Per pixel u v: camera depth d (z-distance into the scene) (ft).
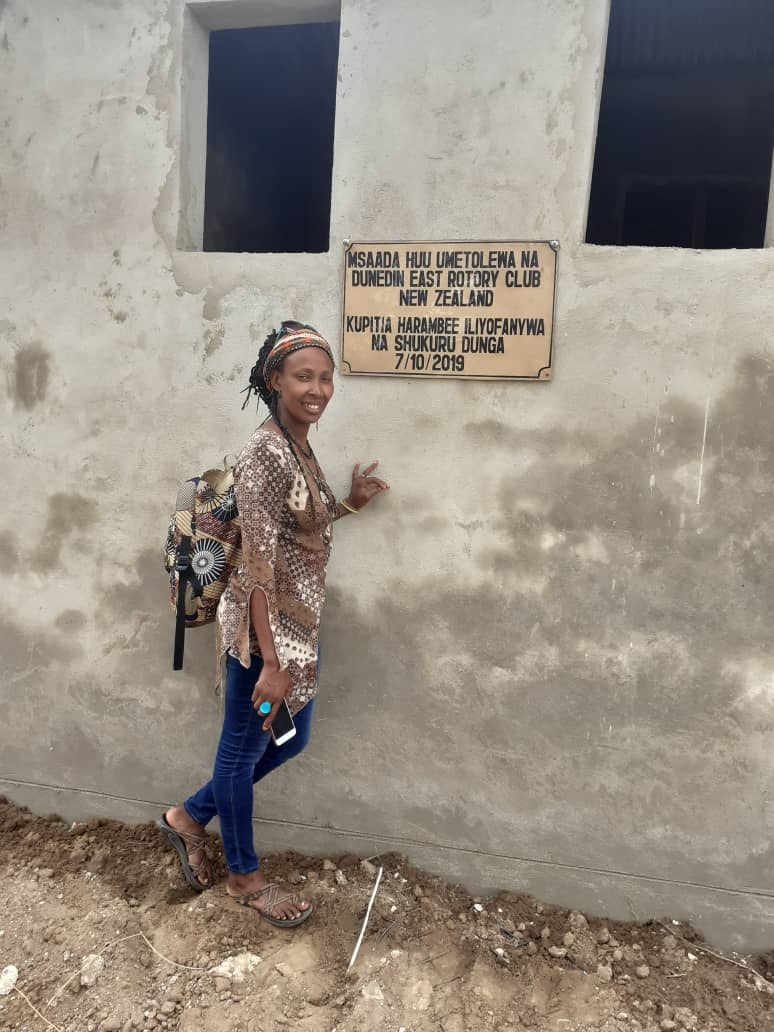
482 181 8.53
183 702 9.96
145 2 9.34
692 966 8.21
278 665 7.45
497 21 8.38
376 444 9.02
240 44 13.17
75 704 10.36
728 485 8.19
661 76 14.71
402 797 9.33
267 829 9.75
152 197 9.51
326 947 8.25
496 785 9.04
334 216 8.93
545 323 8.43
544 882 9.00
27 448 10.21
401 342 8.80
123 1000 7.68
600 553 8.55
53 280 9.91
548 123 8.32
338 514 8.95
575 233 8.34
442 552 8.97
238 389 9.43
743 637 8.27
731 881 8.48
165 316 9.58
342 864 9.43
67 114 9.69
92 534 10.09
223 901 8.70
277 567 7.77
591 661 8.66
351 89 8.79
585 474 8.52
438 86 8.57
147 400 9.74
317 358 7.63
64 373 9.98
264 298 9.25
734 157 16.96
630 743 8.63
